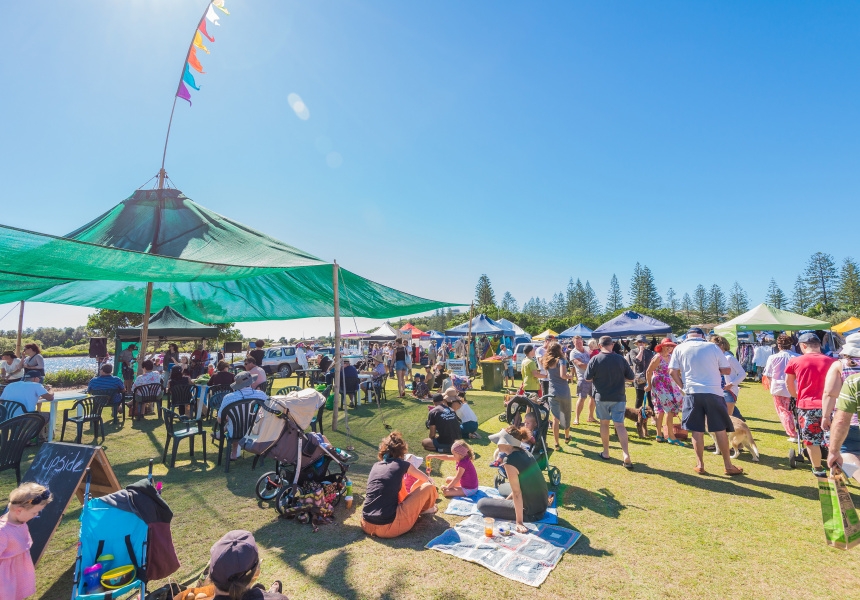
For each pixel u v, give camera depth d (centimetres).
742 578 296
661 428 686
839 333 1872
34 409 623
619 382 554
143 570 248
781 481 488
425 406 1080
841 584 288
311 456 430
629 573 302
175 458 572
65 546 348
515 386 1562
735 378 659
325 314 1292
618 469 538
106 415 979
